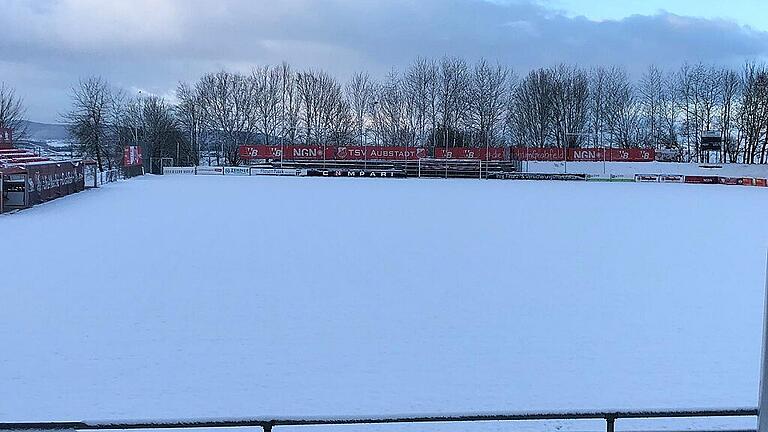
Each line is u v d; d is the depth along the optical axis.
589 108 79.31
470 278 13.70
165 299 11.68
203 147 83.06
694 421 6.70
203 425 3.62
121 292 12.18
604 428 6.50
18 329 9.78
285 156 66.12
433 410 6.98
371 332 9.78
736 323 10.41
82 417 6.70
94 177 43.69
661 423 6.66
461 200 33.41
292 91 84.12
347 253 16.59
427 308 11.22
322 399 7.26
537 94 79.69
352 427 6.57
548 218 25.16
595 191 42.38
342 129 83.81
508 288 12.78
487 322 10.39
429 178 61.16
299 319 10.46
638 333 9.84
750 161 69.38
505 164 63.84
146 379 7.81
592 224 23.33
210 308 11.09
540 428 6.50
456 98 80.75
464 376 8.01
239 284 12.90
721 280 13.68
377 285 12.92
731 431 4.07
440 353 8.86
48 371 8.04
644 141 78.06
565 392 7.52
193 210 27.30
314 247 17.50
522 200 33.75
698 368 8.31
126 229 21.20
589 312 11.05
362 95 83.88
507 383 7.79
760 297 12.18
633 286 13.05
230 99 82.56
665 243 18.89
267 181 52.09
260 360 8.51
